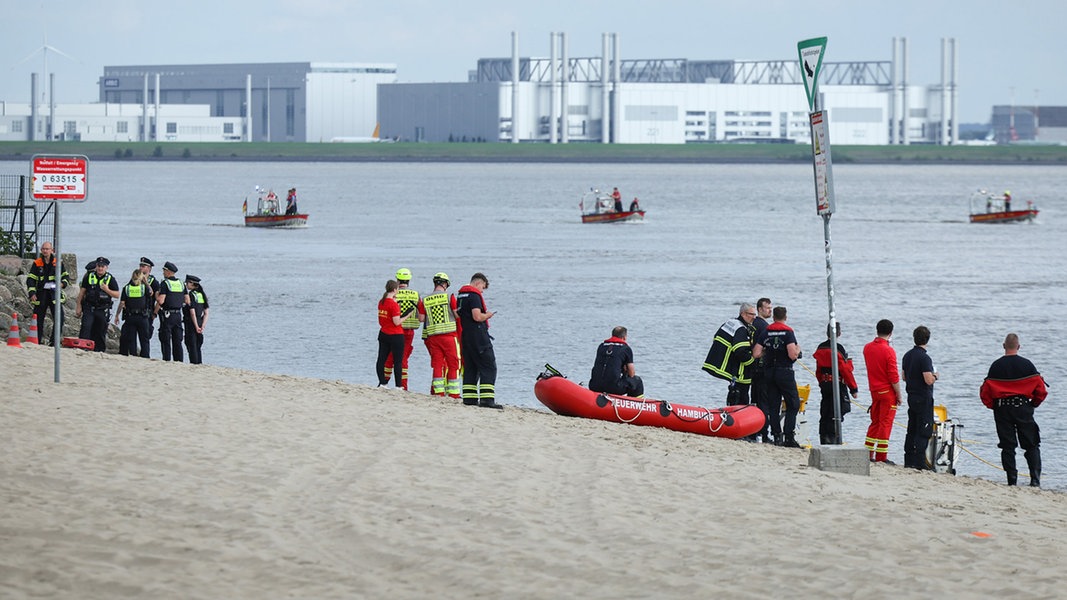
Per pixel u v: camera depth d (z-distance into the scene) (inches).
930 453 2637.8
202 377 2883.9
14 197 5684.1
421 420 2404.0
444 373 2933.1
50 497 1574.8
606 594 1305.4
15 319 3289.9
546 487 1819.6
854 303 6811.0
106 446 1910.7
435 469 1899.6
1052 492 2372.0
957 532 1676.9
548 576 1363.2
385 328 3034.0
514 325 5713.6
